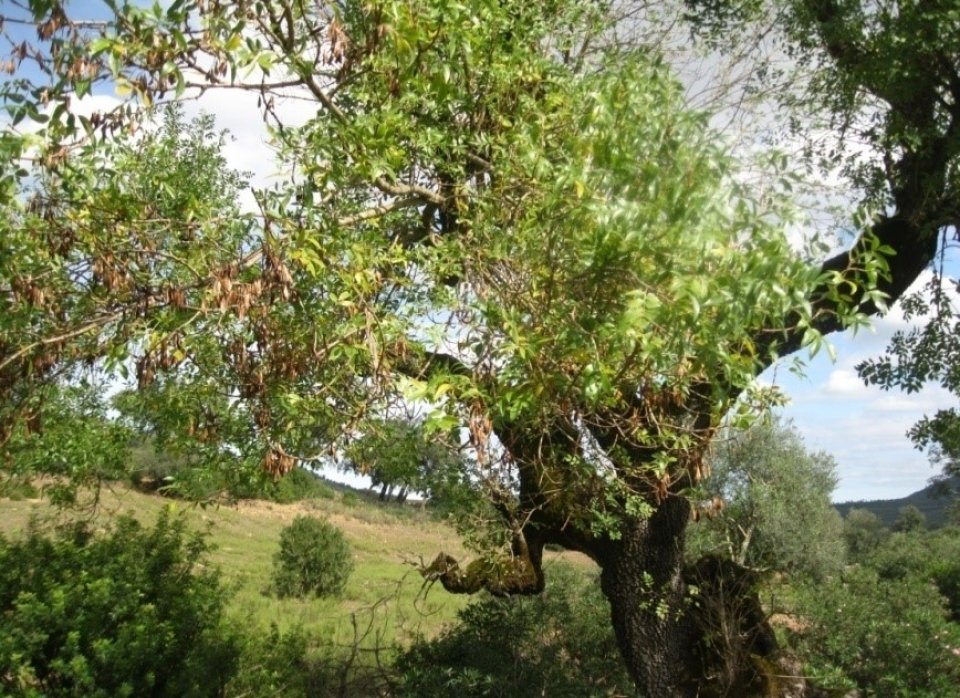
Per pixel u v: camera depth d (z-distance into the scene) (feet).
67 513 28.17
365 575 59.26
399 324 10.74
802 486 47.26
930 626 32.86
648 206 8.61
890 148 22.36
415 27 10.55
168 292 9.82
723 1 20.70
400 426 14.85
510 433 15.24
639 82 10.14
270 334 10.37
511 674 24.50
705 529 32.07
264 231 9.87
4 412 12.19
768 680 22.16
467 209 12.84
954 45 20.42
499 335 10.97
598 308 9.43
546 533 21.94
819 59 22.61
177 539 24.14
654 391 11.84
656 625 21.63
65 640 18.81
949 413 25.68
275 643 24.71
